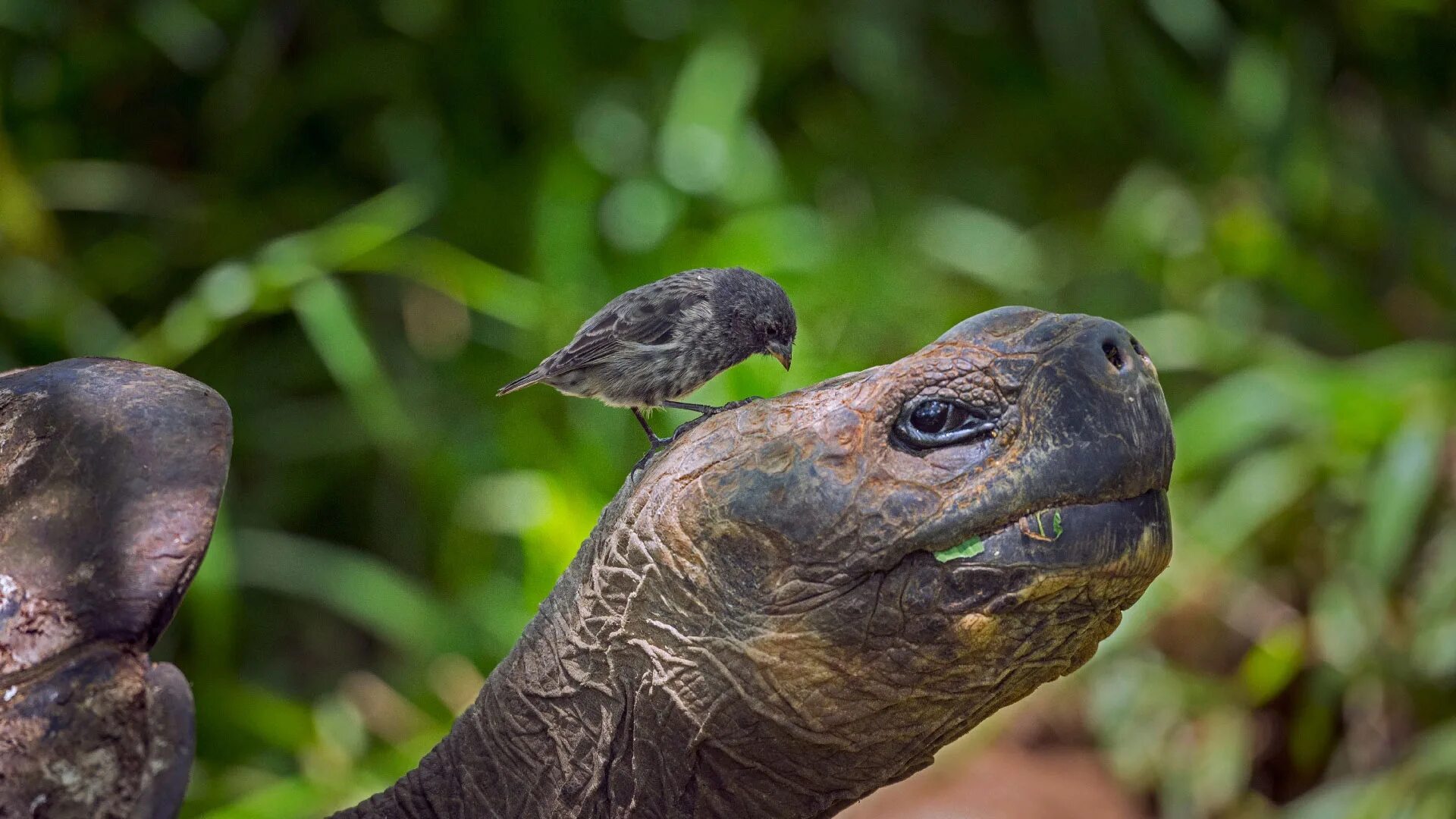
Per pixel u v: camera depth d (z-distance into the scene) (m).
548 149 10.55
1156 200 11.73
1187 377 11.01
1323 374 9.64
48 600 3.47
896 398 3.62
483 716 4.19
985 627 3.52
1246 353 10.47
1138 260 11.38
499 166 10.91
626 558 3.83
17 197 9.55
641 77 11.02
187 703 3.29
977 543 3.51
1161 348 10.56
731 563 3.65
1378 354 10.45
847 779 3.78
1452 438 9.66
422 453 9.48
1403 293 11.78
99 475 3.74
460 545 9.30
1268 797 9.16
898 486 3.55
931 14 12.33
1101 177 12.52
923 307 10.27
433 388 9.88
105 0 10.49
